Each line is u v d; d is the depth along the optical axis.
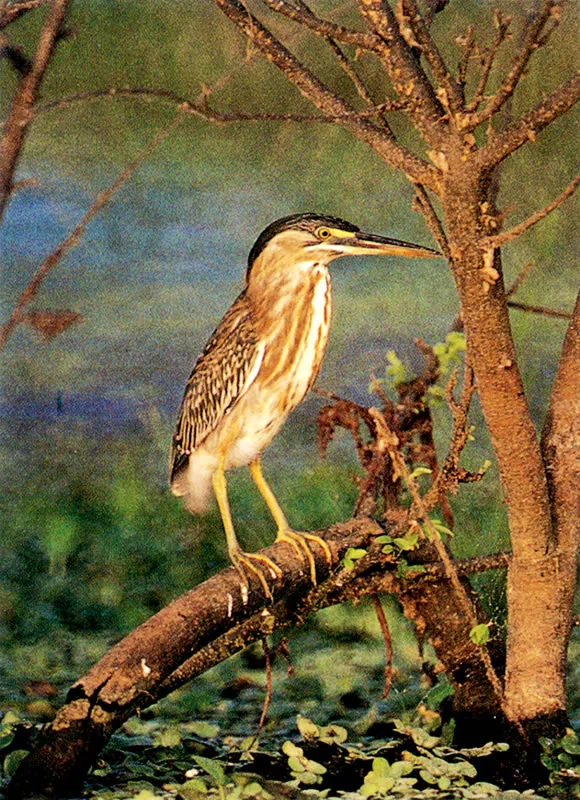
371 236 9.48
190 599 8.10
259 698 10.45
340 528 8.64
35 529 14.10
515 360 7.36
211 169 24.89
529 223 6.74
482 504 13.20
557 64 18.22
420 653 9.01
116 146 25.83
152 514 14.15
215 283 22.27
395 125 20.45
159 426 17.36
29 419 17.78
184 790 8.02
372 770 8.36
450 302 20.72
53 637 11.83
